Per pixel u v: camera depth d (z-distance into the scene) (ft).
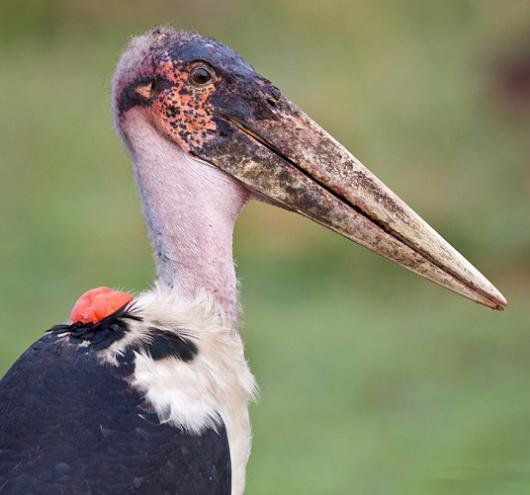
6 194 59.16
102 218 56.34
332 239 53.52
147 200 22.09
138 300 20.85
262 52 71.56
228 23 75.92
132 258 53.36
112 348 19.75
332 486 36.29
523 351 44.98
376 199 22.54
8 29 77.41
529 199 55.26
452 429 39.19
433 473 35.81
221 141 21.98
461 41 70.49
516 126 61.36
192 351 20.25
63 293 50.21
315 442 38.91
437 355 44.83
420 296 50.60
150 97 21.90
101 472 18.35
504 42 68.69
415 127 60.39
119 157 62.03
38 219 56.65
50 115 66.54
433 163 58.39
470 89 64.44
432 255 22.65
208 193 22.00
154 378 19.57
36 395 19.02
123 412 19.03
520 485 34.45
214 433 19.80
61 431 18.60
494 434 38.29
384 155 58.39
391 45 70.59
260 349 45.29
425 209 55.01
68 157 62.54
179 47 21.86
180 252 21.90
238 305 22.24
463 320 47.70
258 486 36.52
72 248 53.98
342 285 51.57
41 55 75.15
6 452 18.56
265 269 52.26
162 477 18.72
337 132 58.54
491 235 53.83
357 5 72.64
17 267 52.24
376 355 44.78
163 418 19.21
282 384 42.65
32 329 46.93
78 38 77.25
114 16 78.38
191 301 21.44
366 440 38.65
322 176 22.35
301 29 72.74
